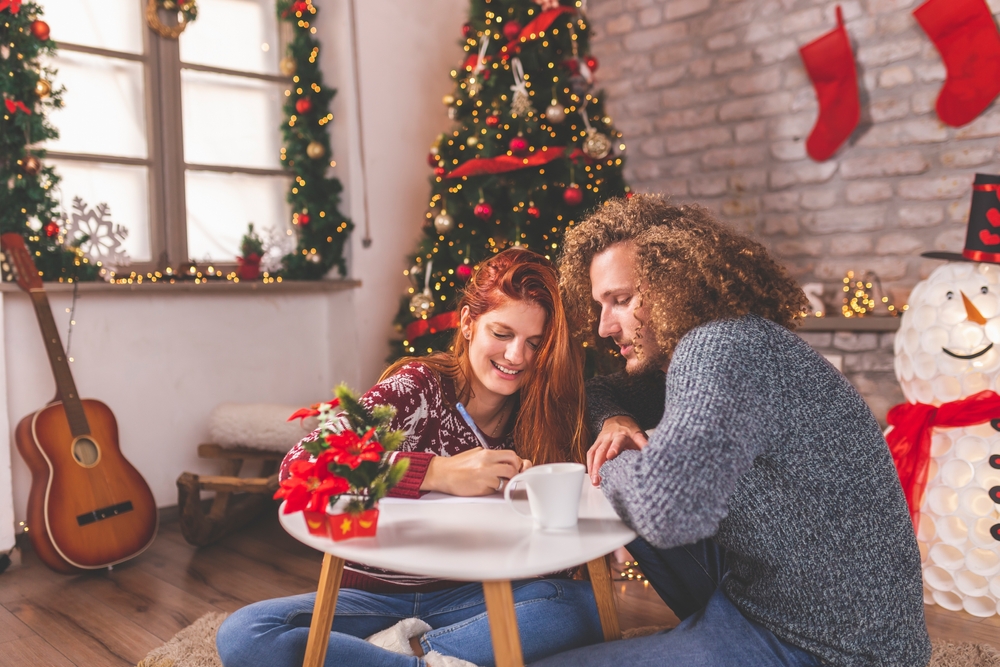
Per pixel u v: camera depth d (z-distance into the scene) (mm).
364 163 3561
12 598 2248
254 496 2926
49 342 2525
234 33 3412
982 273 2057
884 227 3193
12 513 2527
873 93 3195
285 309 3500
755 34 3496
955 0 2934
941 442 2107
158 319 3084
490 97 3121
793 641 1088
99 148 3047
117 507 2488
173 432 3125
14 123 2629
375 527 983
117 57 3072
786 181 3439
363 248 3566
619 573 2340
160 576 2414
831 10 3275
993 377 2027
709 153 3660
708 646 1101
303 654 1196
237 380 3326
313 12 3467
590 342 1447
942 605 2102
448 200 3119
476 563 872
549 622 1289
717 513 969
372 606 1387
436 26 3818
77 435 2471
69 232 2850
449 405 1418
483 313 1352
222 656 1235
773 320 1173
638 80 3885
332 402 1099
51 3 2924
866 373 3117
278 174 3525
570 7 3061
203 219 3340
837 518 1058
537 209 2904
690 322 1146
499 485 1153
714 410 995
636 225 1285
